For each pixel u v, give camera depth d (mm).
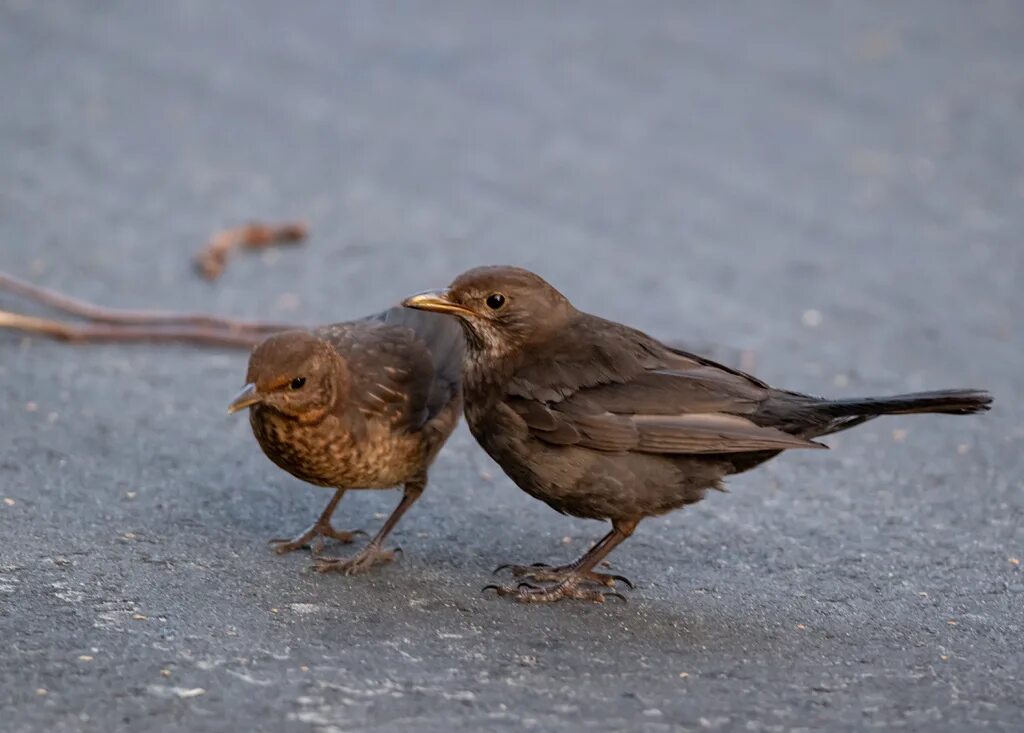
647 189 18703
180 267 15922
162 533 10305
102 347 13914
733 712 8047
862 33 24062
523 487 10109
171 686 8047
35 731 7523
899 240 17656
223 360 13828
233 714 7773
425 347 10594
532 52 22734
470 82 21594
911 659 8867
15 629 8641
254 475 11469
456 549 10484
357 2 24578
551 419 9703
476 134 20016
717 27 24062
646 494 9773
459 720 7812
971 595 9859
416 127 20125
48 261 15758
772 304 15797
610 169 19188
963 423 13125
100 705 7812
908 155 20000
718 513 11172
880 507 11352
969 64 22984
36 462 11305
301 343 9672
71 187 17766
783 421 9758
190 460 11625
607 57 22688
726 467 9828
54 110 19875
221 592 9422
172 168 18469
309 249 16656
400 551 10344
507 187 18578
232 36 22812
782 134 20469
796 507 11320
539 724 7805
